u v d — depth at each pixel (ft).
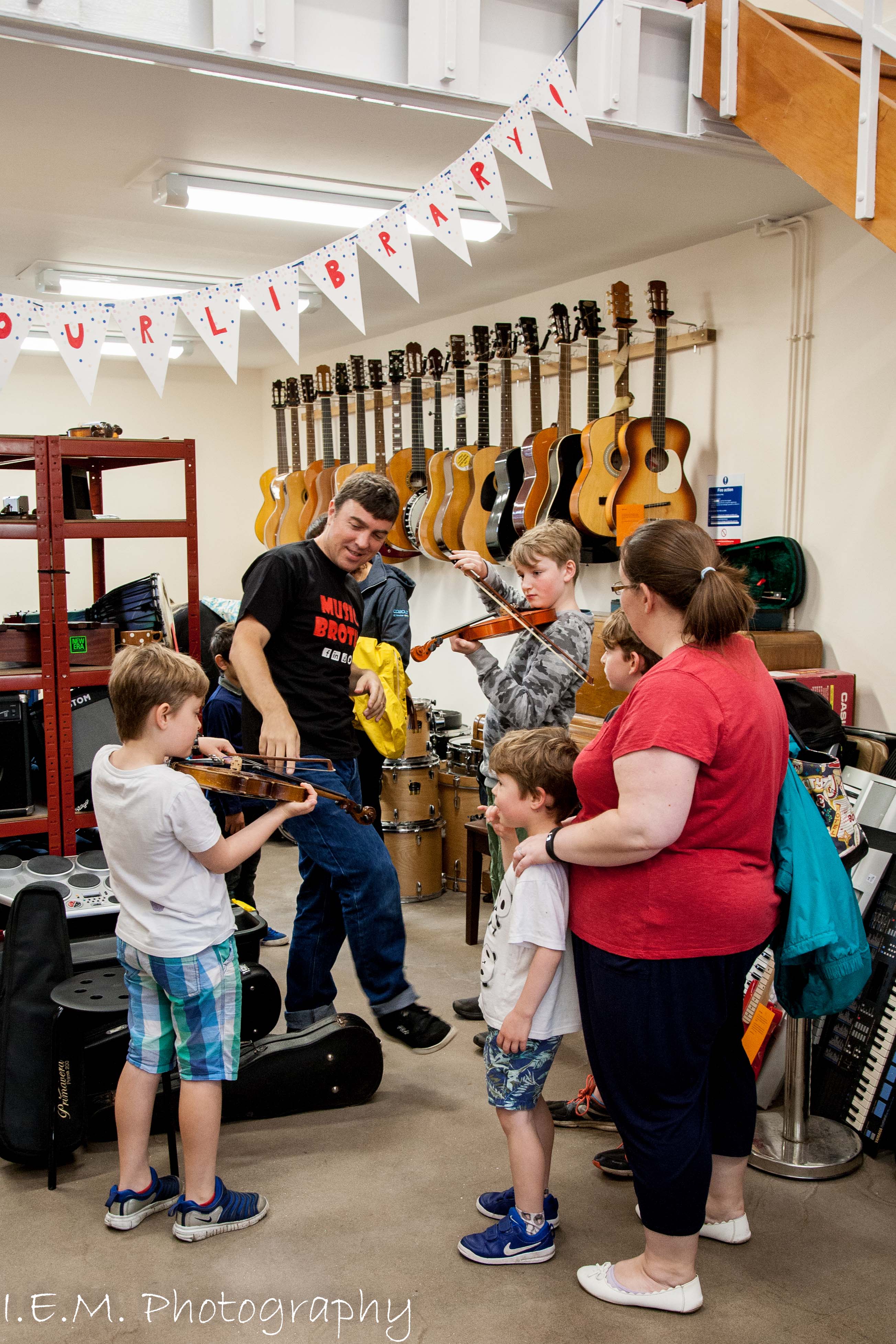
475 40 8.41
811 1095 8.26
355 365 18.56
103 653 11.26
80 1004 7.21
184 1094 6.62
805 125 8.48
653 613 5.71
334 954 9.08
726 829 5.42
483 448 15.81
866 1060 8.14
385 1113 8.40
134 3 7.36
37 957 7.64
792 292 11.82
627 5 8.80
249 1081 8.15
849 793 9.44
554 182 10.53
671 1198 5.78
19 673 10.65
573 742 6.64
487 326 16.92
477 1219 6.97
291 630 8.38
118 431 12.27
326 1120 8.30
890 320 10.80
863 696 11.35
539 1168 6.46
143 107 8.92
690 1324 5.94
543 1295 6.20
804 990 6.20
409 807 13.64
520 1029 6.14
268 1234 6.81
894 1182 7.49
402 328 19.24
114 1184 7.43
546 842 5.81
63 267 15.16
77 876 9.98
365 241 7.90
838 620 11.59
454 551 14.93
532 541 8.78
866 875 8.63
